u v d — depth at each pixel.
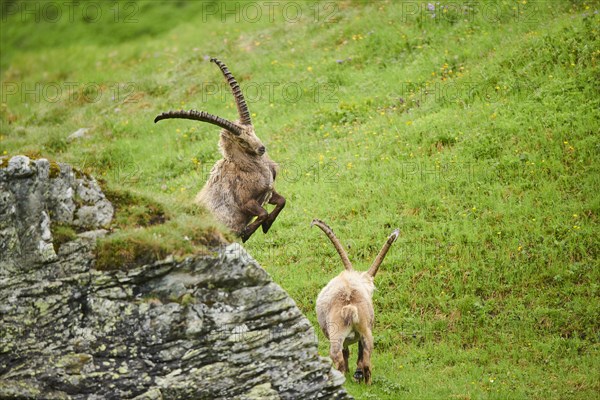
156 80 75.31
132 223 26.16
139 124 66.94
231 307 24.98
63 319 23.92
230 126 34.94
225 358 24.41
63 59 90.69
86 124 69.31
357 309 29.16
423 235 41.06
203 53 78.75
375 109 57.28
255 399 24.22
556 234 39.09
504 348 33.38
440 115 51.56
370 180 47.34
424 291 37.34
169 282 24.72
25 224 24.53
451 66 58.41
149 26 94.62
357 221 43.59
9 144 65.75
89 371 23.36
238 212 36.62
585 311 34.50
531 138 45.97
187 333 24.20
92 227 25.50
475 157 46.41
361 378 30.36
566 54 52.28
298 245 42.44
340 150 51.75
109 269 24.55
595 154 43.47
